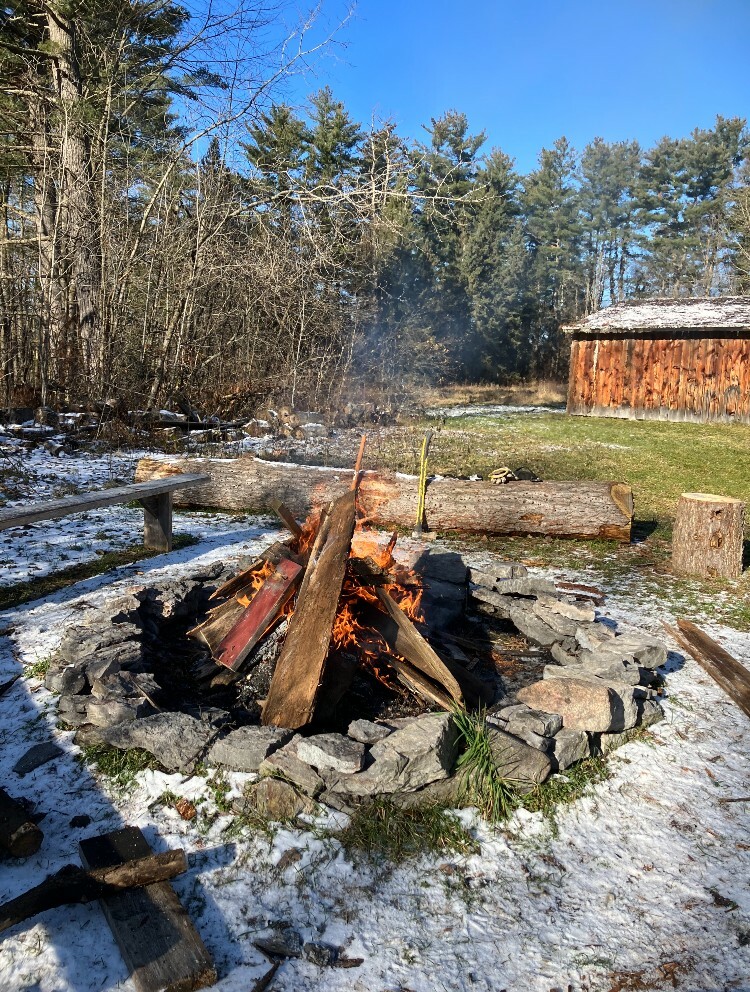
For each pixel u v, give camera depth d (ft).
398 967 7.23
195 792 9.52
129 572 18.89
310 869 8.39
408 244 88.07
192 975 6.78
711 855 8.99
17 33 54.85
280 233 56.59
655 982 7.18
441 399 91.86
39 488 28.32
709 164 171.42
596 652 13.35
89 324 48.21
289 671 11.21
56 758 10.24
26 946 7.23
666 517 28.55
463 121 125.70
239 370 58.54
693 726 12.01
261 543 22.45
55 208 51.08
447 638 14.52
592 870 8.70
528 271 128.67
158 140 53.88
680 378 65.00
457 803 9.59
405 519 24.99
